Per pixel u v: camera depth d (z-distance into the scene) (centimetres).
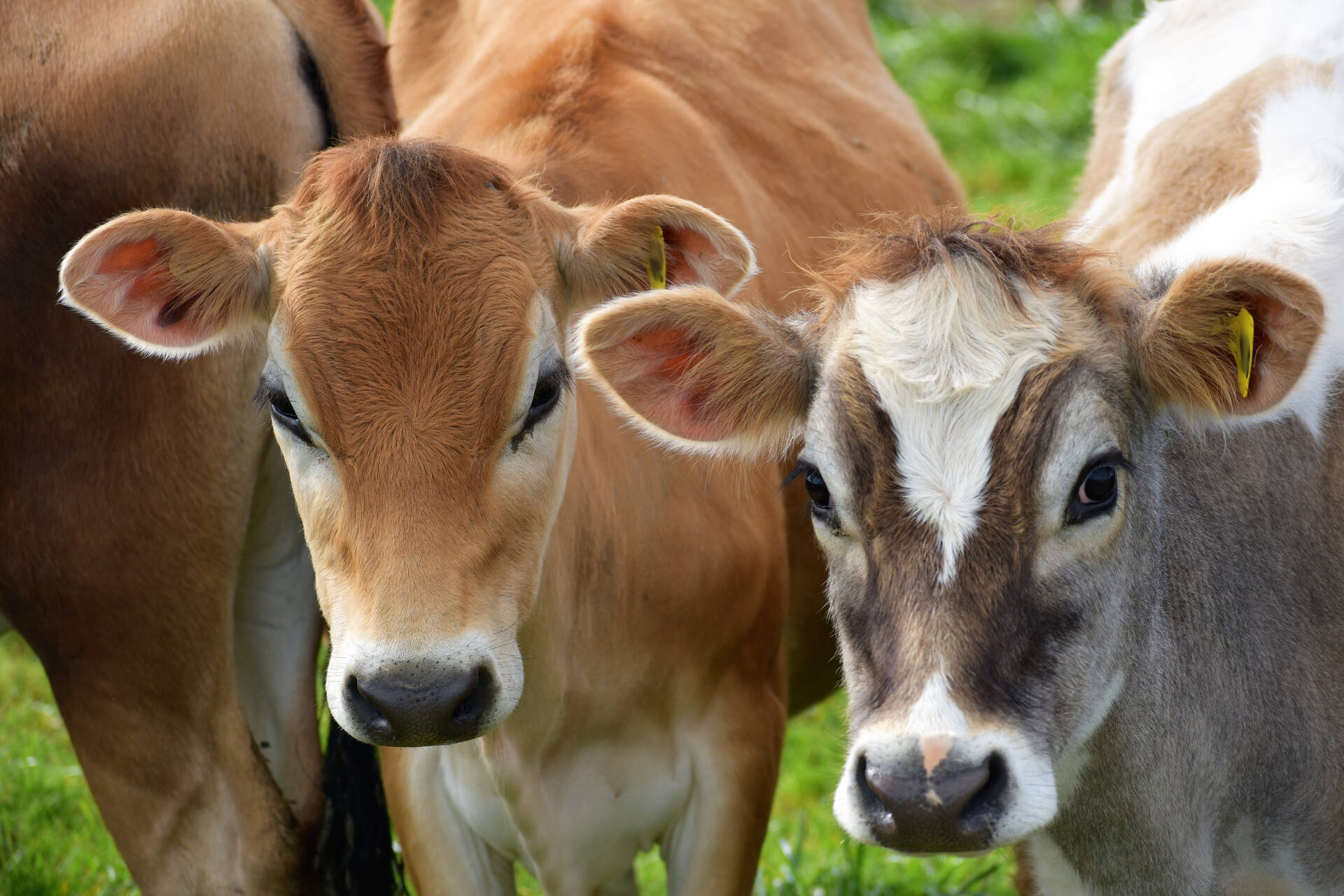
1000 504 421
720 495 569
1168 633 497
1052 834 509
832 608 459
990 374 430
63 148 559
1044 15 1574
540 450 479
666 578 546
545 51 655
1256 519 529
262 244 492
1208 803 512
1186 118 678
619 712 549
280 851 594
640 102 632
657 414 488
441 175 479
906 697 411
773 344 479
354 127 605
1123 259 568
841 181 721
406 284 464
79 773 814
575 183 577
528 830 544
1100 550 439
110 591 575
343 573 462
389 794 573
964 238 453
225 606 588
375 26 634
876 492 431
